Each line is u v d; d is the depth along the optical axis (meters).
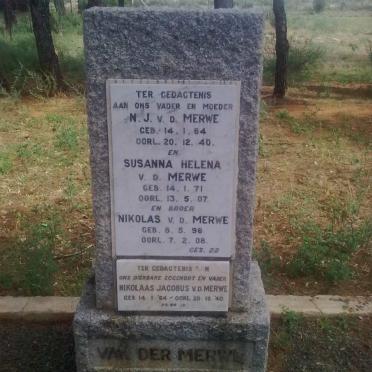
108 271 2.76
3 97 9.74
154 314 2.80
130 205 2.64
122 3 14.34
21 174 6.07
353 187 5.77
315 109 9.44
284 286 3.87
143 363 2.84
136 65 2.43
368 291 3.82
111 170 2.58
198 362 2.83
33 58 11.48
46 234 4.52
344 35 20.34
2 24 20.39
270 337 3.33
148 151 2.55
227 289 2.74
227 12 2.36
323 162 6.62
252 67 2.42
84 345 2.80
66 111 8.95
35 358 3.18
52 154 6.77
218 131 2.51
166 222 2.66
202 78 2.44
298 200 5.39
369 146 7.28
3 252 4.28
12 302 3.56
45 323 3.49
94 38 2.40
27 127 7.97
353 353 3.22
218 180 2.59
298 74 12.29
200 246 2.70
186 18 2.36
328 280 3.92
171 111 2.49
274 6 9.68
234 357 2.81
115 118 2.50
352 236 4.37
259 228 4.76
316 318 3.49
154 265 2.72
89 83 2.46
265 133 7.89
